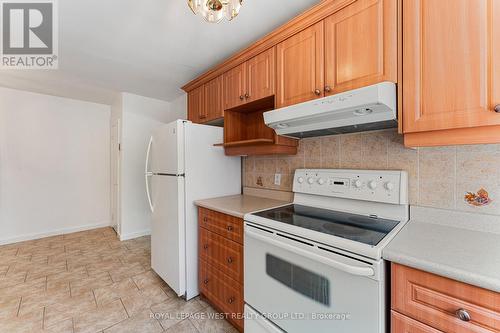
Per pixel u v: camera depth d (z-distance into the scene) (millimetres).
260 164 2188
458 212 1137
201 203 1877
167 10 1485
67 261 2680
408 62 1009
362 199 1394
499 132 838
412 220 1269
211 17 1118
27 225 3383
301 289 1128
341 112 1166
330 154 1656
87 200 3896
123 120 3365
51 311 1786
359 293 919
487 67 830
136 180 3533
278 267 1242
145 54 2092
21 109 3322
